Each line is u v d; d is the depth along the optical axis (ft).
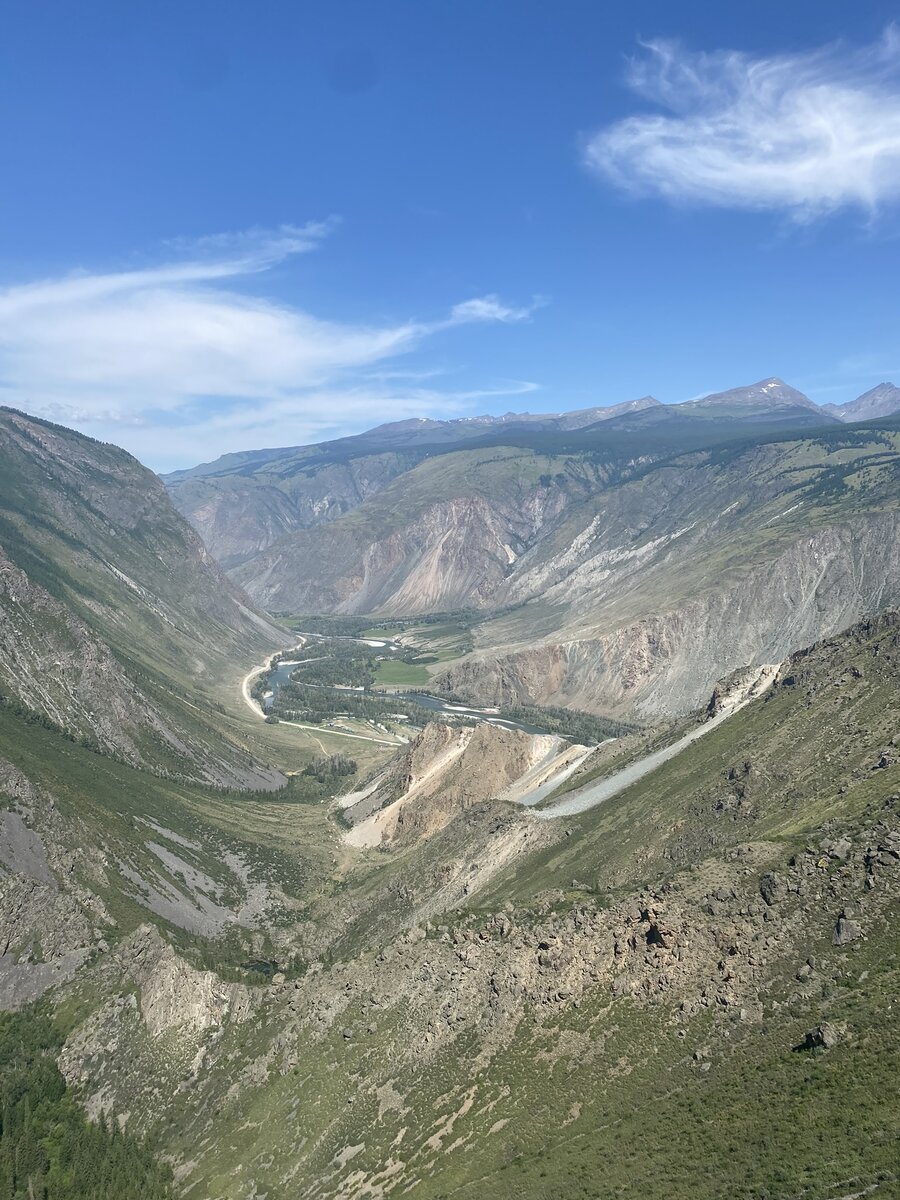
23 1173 250.78
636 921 237.66
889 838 215.10
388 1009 271.49
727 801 321.32
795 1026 184.34
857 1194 132.36
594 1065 205.16
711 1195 148.25
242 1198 229.04
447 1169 195.21
